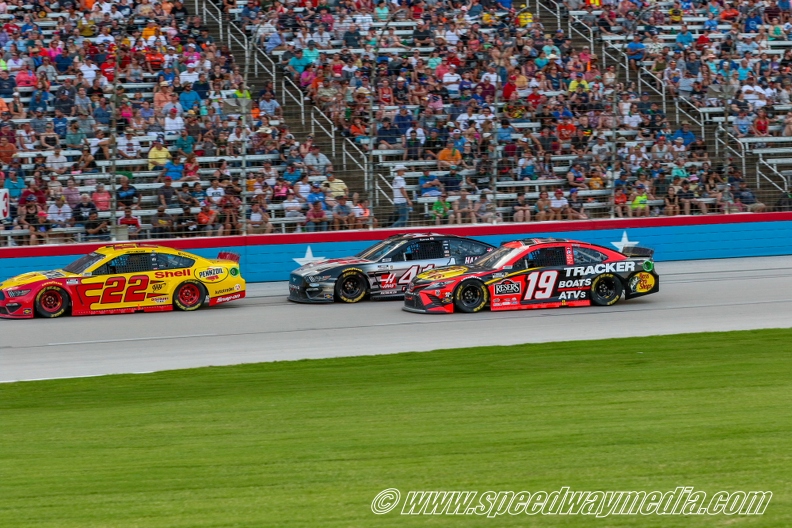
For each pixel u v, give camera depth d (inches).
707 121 2620.6
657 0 3004.4
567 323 1633.9
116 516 661.9
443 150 2391.7
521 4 2972.4
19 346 1510.8
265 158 2326.5
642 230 2492.6
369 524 629.6
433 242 2001.7
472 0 2829.7
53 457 849.5
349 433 898.7
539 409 984.9
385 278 1951.3
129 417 1018.7
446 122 2425.0
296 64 2573.8
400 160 2389.3
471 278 1760.6
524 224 2407.7
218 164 2292.1
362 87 2482.8
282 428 936.9
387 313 1780.3
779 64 2834.6
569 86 2635.3
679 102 2684.5
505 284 1777.8
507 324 1632.6
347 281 1929.1
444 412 987.3
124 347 1493.6
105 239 2186.3
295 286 1947.6
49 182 2145.7
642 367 1235.2
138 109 2283.5
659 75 2738.7
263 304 1942.7
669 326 1589.6
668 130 2568.9
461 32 2706.7
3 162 2139.5
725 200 2554.1
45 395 1162.6
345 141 2416.3
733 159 2581.2
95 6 2522.1
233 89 2396.7
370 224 2357.3
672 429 860.6
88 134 2207.2
